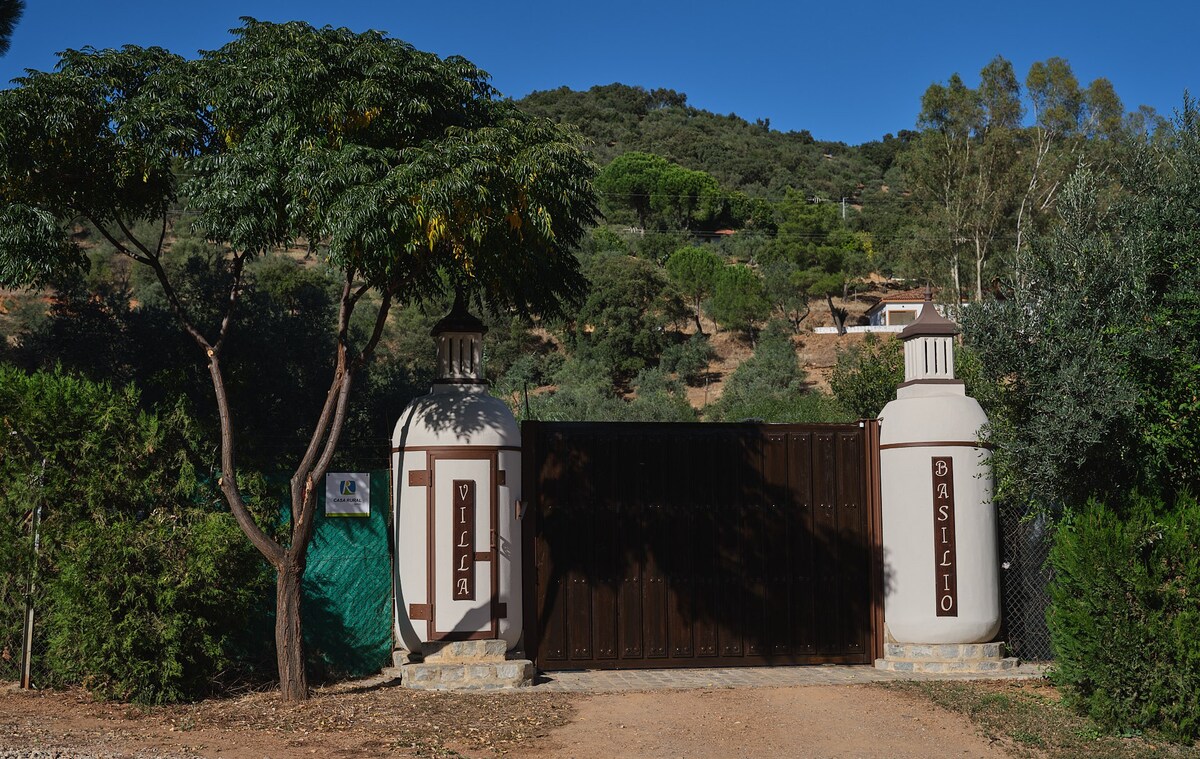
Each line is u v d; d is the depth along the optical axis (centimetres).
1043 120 5066
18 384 1016
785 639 1186
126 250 1044
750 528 1195
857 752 816
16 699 946
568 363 5475
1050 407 983
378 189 880
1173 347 959
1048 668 1127
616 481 1174
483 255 981
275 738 827
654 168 10138
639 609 1164
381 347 4347
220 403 974
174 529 992
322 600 1102
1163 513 925
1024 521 1105
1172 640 855
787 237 8044
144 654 953
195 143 967
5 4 1739
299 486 984
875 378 2088
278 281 3838
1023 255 1065
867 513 1213
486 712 926
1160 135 1072
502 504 1085
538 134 984
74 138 974
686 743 834
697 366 5497
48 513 1002
